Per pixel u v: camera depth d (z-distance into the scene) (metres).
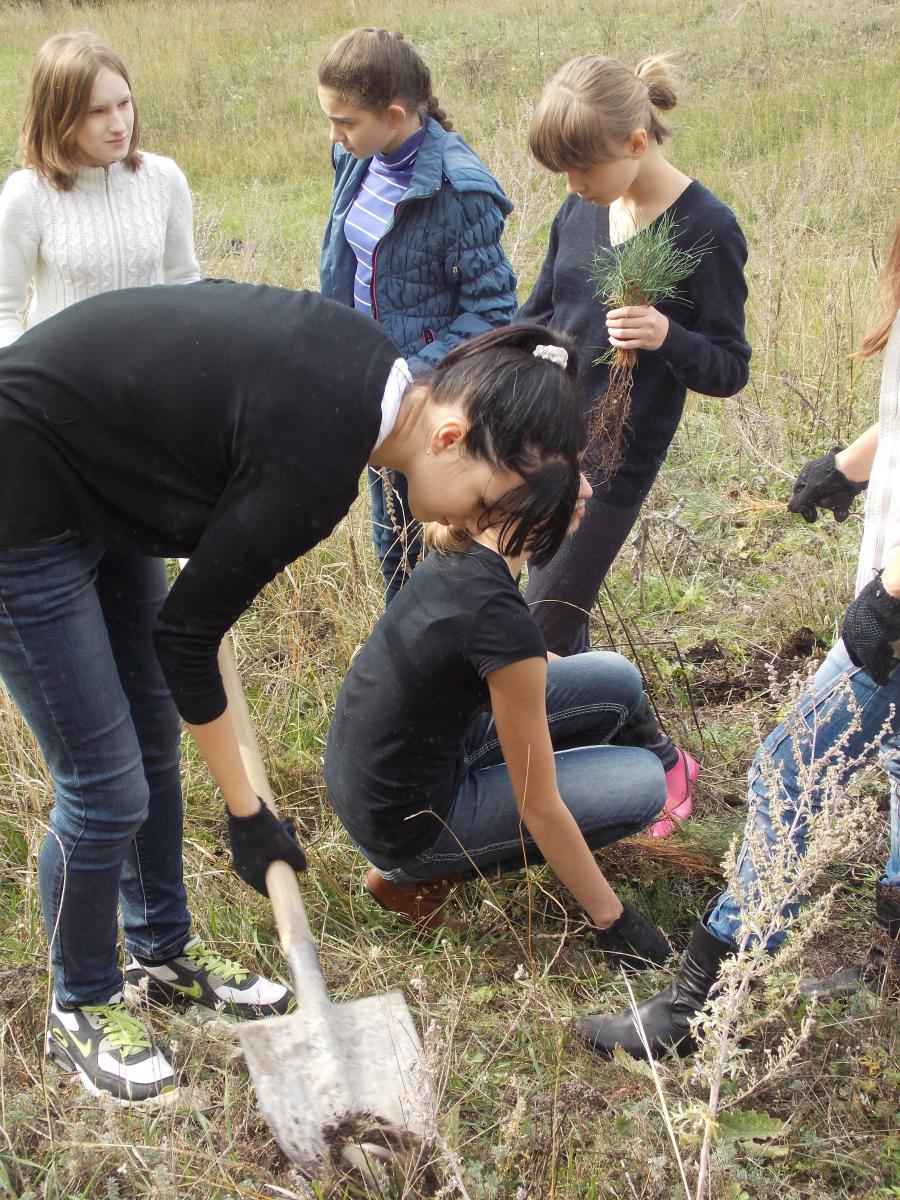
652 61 3.21
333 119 3.41
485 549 2.38
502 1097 2.32
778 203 7.68
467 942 2.79
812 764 2.20
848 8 13.30
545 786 2.46
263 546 1.81
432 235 3.46
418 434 2.04
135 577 2.31
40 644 2.07
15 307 3.29
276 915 2.14
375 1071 2.05
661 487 4.88
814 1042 2.44
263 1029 2.02
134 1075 2.33
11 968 2.66
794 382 5.11
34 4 18.67
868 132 9.39
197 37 16.12
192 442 1.84
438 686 2.41
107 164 3.20
